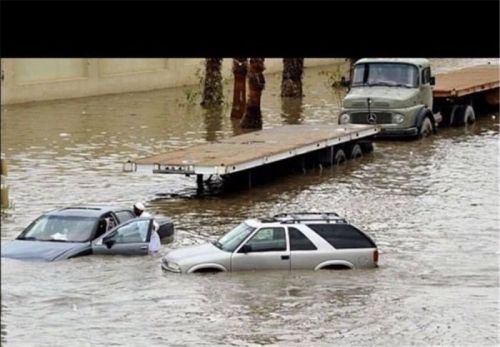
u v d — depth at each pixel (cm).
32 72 10162
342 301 4334
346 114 8631
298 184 6906
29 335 3778
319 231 4888
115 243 5047
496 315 4147
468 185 6881
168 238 5434
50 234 5119
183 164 6450
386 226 5797
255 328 3959
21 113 9669
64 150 7988
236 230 4962
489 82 9775
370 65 8762
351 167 7488
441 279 4719
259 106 9056
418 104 8662
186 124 9312
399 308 4247
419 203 6362
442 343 3800
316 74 13162
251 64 8988
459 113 9344
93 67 10688
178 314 4122
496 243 5428
